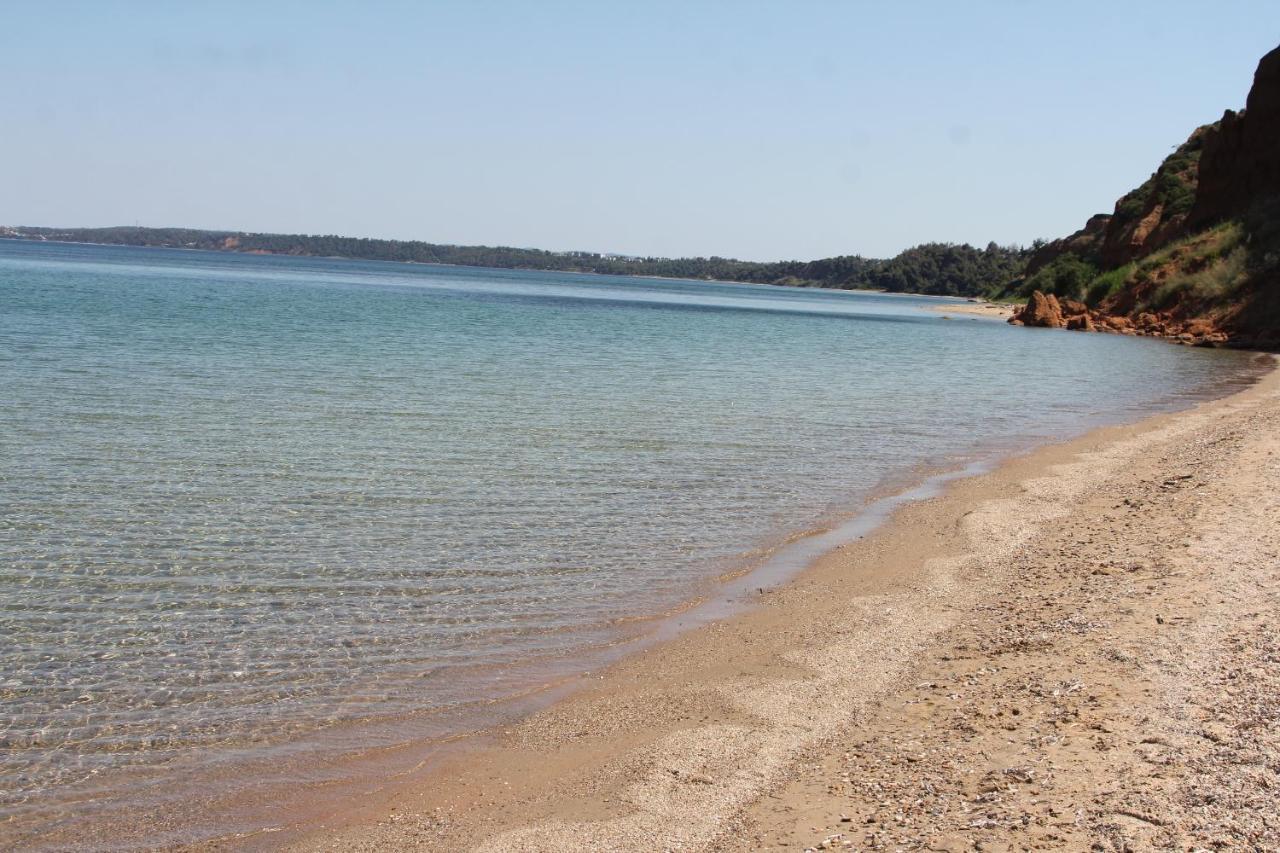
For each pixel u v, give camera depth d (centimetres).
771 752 755
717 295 18875
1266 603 951
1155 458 1984
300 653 969
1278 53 7106
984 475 1870
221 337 4275
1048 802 607
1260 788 585
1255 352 5244
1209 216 7644
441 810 689
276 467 1766
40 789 713
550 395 2922
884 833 598
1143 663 827
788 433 2356
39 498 1490
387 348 4244
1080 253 13900
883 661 939
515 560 1285
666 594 1171
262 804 700
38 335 3838
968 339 6575
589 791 707
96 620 1035
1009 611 1054
